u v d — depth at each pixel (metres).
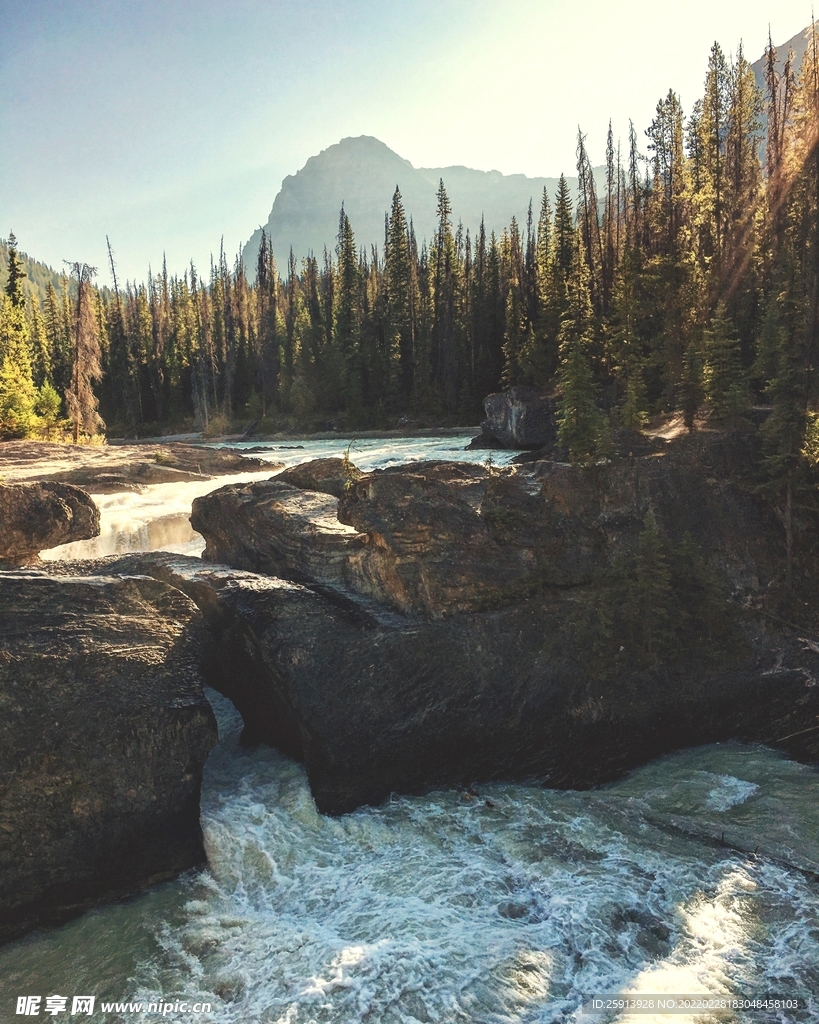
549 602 12.23
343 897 8.27
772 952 7.11
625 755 11.27
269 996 6.82
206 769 11.05
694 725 11.65
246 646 11.73
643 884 8.17
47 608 9.31
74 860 8.22
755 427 15.41
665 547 12.95
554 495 13.79
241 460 36.31
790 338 14.90
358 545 13.26
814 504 13.91
